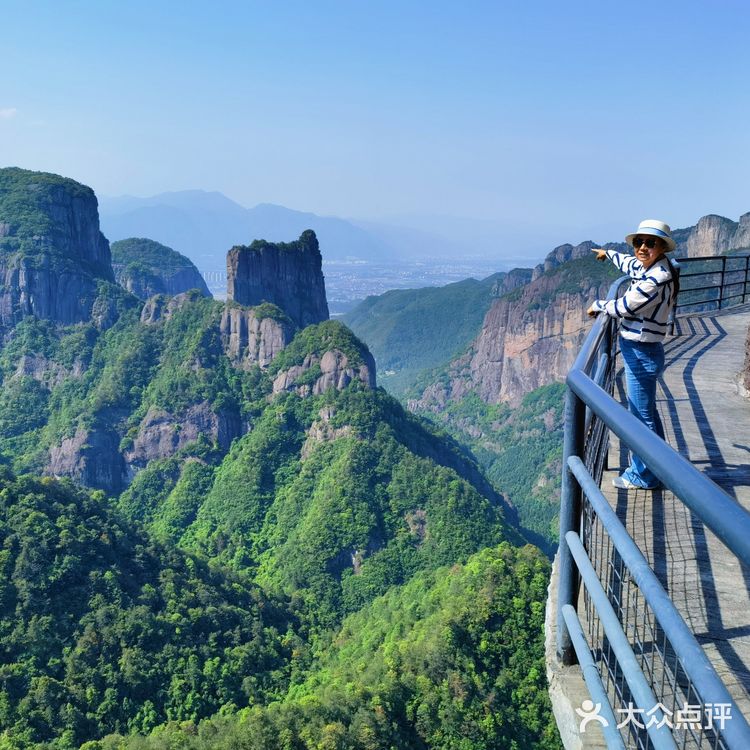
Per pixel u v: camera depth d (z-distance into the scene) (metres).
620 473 7.15
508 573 56.91
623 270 7.03
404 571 106.88
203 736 46.84
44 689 54.28
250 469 139.00
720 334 15.68
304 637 81.12
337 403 140.62
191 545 132.62
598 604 3.56
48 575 64.94
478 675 50.47
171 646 63.22
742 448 8.18
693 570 5.20
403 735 46.28
